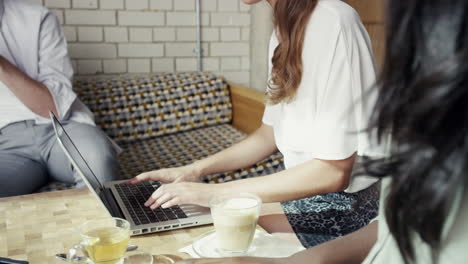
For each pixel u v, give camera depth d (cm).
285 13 122
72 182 220
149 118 289
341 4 124
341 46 117
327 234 112
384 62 42
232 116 312
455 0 35
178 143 277
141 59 317
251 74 342
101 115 279
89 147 208
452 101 35
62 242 98
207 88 304
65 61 232
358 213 119
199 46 327
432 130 37
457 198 42
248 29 339
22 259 90
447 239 43
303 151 129
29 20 222
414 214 42
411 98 39
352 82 117
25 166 211
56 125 114
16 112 217
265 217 111
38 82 217
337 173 117
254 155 148
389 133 44
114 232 84
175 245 96
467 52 34
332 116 116
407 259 47
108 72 311
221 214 89
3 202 122
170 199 112
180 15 319
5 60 206
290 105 129
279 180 117
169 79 302
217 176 230
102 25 303
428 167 39
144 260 88
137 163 247
